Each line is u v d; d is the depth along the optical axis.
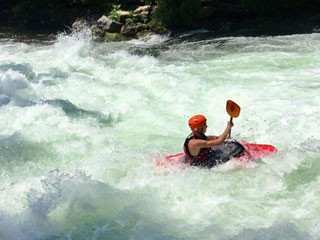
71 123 13.48
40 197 9.38
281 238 7.93
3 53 23.22
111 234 8.35
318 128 12.53
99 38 29.23
